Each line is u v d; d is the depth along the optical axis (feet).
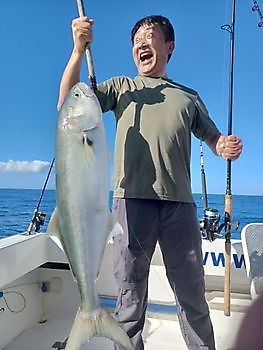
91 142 5.22
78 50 5.67
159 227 6.11
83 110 5.26
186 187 6.17
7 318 8.50
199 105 6.81
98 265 5.30
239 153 6.23
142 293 6.18
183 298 6.14
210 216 9.21
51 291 9.91
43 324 9.39
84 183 5.18
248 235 8.48
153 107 6.17
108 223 5.35
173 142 6.06
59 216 5.33
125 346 5.29
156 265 9.53
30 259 8.71
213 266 9.43
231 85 9.37
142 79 6.57
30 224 9.58
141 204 6.00
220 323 8.05
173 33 6.84
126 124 6.21
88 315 5.27
